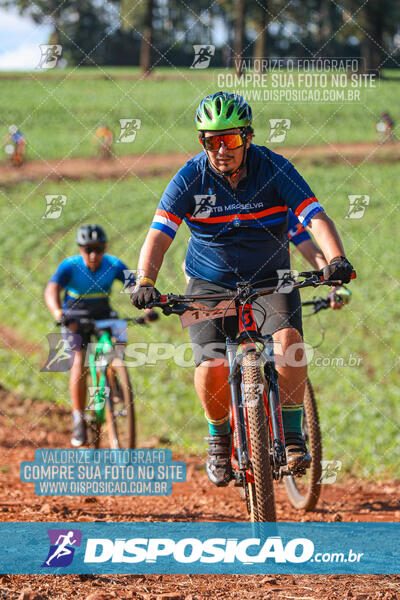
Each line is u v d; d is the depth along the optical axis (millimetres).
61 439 20641
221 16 172625
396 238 58062
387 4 144750
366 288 42312
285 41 166250
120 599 7930
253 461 9641
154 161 88688
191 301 9867
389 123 100562
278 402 10000
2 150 90250
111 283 17109
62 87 135500
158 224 10484
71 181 79000
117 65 194875
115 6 169250
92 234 16422
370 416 22438
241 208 10539
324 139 98812
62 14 172375
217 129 9852
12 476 16188
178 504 13953
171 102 119750
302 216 10445
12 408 23641
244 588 8750
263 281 10289
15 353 30188
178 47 175625
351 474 17797
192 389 25656
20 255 51281
